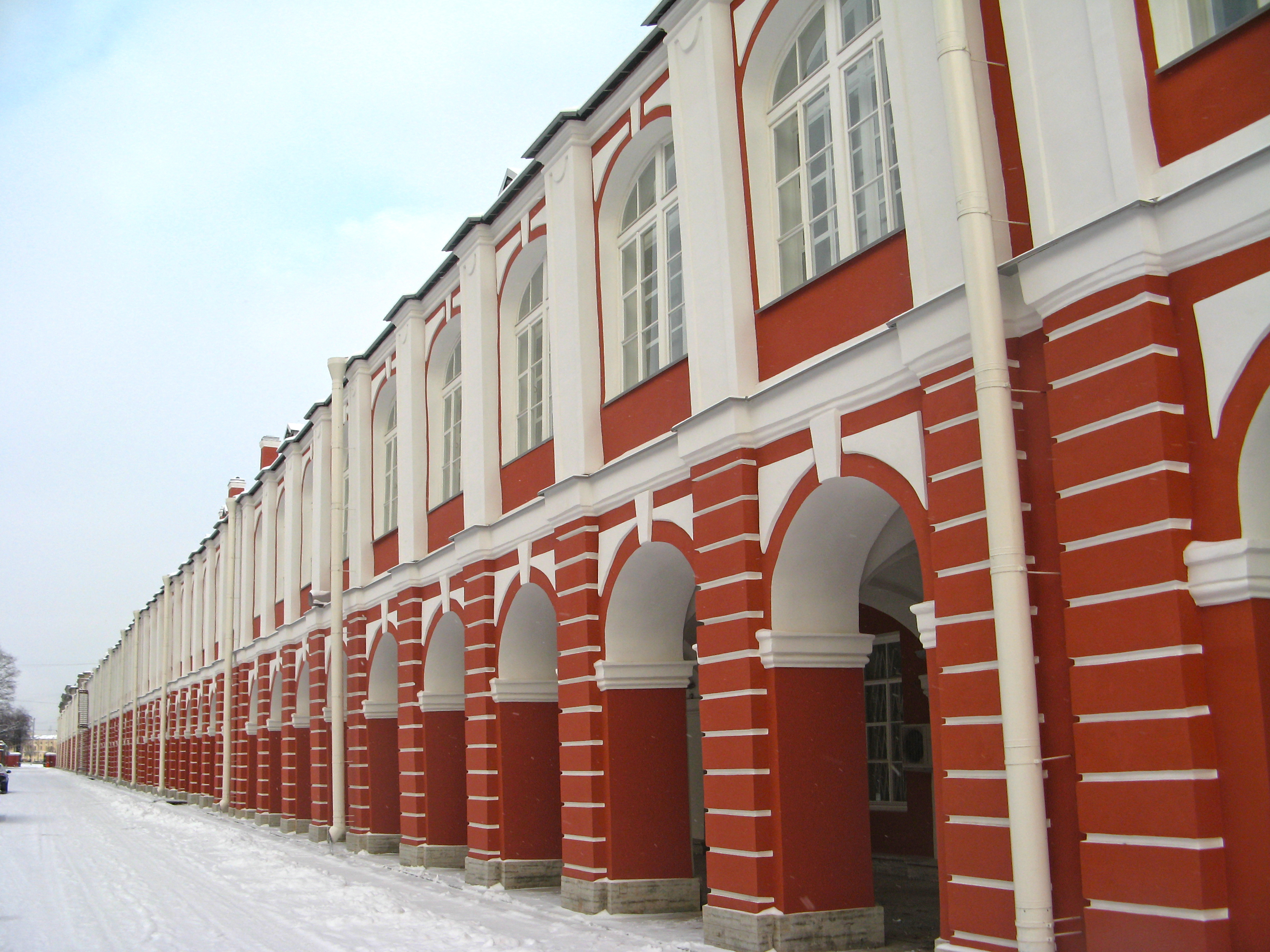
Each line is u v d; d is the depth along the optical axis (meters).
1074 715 6.79
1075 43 7.11
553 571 13.94
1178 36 6.86
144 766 54.66
